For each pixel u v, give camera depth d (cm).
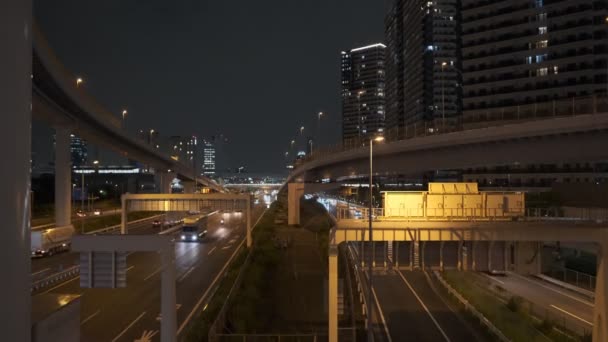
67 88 5547
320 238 7469
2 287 450
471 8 11156
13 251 465
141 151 9988
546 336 2975
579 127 3816
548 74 10206
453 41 16575
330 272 2684
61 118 6481
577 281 4650
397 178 15475
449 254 2838
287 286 4438
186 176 14725
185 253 6366
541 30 10312
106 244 1920
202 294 3981
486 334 3084
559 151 4119
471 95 11062
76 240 1917
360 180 14675
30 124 503
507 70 10631
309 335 2745
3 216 454
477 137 4544
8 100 464
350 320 3391
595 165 9250
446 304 3916
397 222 2784
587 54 9819
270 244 6619
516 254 2852
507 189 10219
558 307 3878
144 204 6731
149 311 3391
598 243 2612
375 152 5916
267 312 3500
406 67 19262
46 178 12444
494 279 5053
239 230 9338
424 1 17012
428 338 3034
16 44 477
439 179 13550
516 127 4216
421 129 5419
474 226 2775
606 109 3972
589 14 9831
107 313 3338
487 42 10938
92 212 10512
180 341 2678
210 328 2609
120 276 1934
